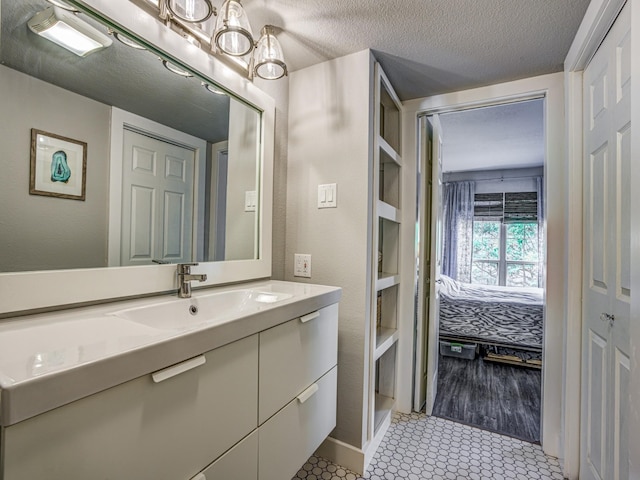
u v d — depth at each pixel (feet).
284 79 5.79
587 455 4.61
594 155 4.45
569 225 4.98
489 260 16.42
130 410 1.95
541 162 14.46
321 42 4.95
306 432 3.82
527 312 9.89
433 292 7.09
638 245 2.94
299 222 5.72
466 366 9.56
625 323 3.54
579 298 4.90
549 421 5.57
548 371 5.59
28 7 2.80
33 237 2.84
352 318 5.19
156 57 3.79
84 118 3.20
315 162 5.58
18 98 2.76
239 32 3.64
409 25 4.51
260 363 3.05
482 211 16.49
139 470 2.01
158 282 3.72
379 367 7.18
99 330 2.63
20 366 1.66
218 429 2.59
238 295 4.36
